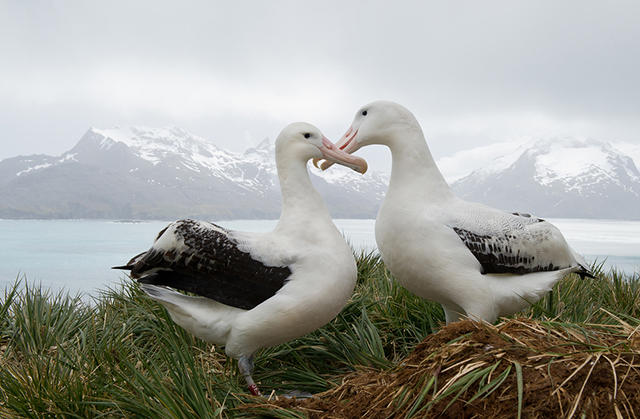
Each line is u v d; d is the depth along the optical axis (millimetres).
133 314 5191
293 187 4047
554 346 2580
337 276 3766
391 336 4703
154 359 4195
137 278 3975
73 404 3117
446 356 2732
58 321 4891
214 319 3797
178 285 3895
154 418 2799
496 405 2410
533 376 2447
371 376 3205
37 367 3449
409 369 2912
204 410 2848
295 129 4078
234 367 4188
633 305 5223
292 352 4426
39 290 5371
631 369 2414
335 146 4219
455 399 2363
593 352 2520
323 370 4281
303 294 3668
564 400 2312
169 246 3783
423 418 2486
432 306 4980
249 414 3039
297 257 3756
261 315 3633
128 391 3166
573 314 4742
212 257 3736
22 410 3047
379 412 2686
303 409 2941
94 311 5352
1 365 3734
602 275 6402
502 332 2875
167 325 4723
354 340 4262
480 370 2549
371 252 7152
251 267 3730
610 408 2260
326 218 4043
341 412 2811
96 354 3893
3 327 4766
